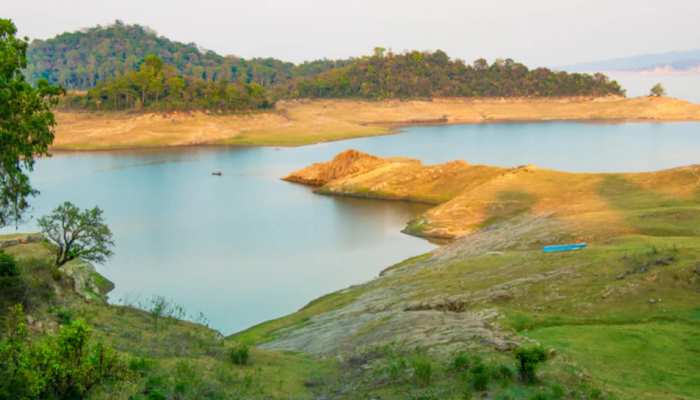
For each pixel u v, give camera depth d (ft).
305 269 213.05
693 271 111.24
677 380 69.92
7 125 97.04
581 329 92.79
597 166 462.19
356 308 143.95
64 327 61.21
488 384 66.64
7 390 53.16
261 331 145.79
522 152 552.41
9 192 107.65
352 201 345.10
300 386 78.59
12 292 82.48
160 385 67.92
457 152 556.51
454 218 268.00
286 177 422.82
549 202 254.68
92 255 147.84
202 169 467.11
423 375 72.43
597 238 170.19
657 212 185.98
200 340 97.30
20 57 100.58
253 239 257.55
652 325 93.71
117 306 113.91
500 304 117.19
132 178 421.59
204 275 205.77
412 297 138.62
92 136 614.75
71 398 58.65
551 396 62.28
